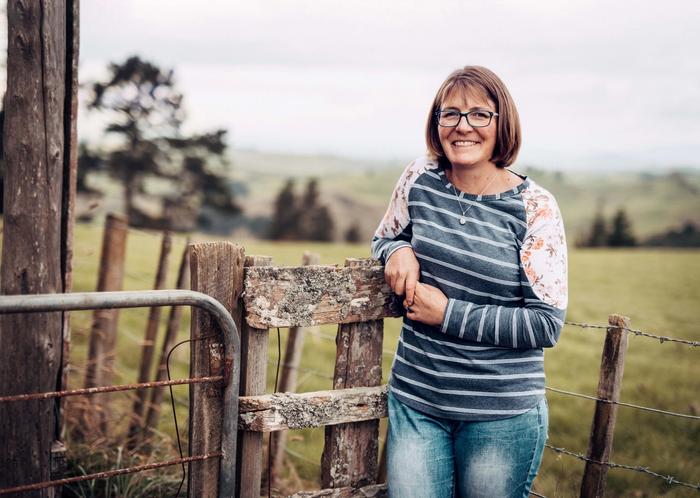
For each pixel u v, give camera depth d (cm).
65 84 298
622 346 301
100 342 516
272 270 260
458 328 239
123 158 3778
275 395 269
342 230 6981
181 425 503
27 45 278
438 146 256
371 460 292
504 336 235
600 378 307
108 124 3762
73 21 296
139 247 1650
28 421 292
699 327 1328
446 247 245
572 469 480
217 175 4050
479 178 247
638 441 574
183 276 503
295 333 456
